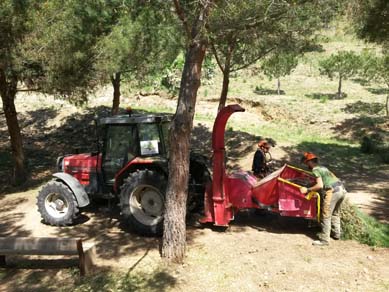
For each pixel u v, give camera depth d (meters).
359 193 10.52
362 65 22.92
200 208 8.50
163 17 7.95
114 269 6.37
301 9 7.33
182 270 6.22
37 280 6.24
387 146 15.73
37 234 7.86
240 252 6.65
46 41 9.27
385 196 10.20
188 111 6.26
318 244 6.86
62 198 8.24
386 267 6.01
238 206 7.54
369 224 7.48
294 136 18.27
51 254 6.32
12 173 13.95
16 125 12.09
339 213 7.09
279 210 7.21
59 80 10.19
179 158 6.32
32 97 22.00
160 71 14.84
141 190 7.65
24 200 10.34
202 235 7.41
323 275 5.86
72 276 6.30
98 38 10.77
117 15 11.24
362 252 6.55
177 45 11.43
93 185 8.59
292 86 26.27
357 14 7.50
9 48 9.05
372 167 13.79
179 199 6.42
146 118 7.91
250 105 22.00
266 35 9.95
